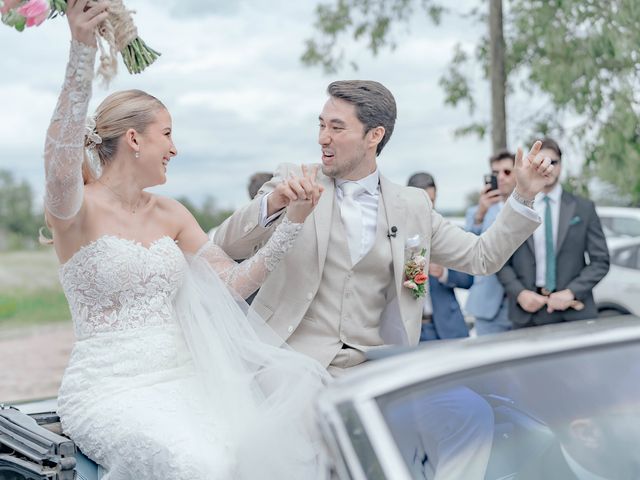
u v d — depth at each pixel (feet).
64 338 46.83
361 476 6.54
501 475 7.14
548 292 21.86
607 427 7.21
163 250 12.61
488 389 7.11
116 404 11.78
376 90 13.65
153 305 12.51
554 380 7.27
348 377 7.06
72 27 10.87
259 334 13.05
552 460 7.20
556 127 34.96
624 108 31.91
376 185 14.03
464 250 14.07
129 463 11.37
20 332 48.85
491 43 34.50
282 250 12.86
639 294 32.42
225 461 11.15
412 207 14.02
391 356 7.64
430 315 21.22
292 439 11.54
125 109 12.53
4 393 32.12
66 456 10.01
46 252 75.66
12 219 81.30
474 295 23.72
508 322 23.17
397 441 6.63
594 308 22.03
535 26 32.86
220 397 12.00
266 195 13.57
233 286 13.01
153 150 12.66
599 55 31.37
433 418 6.89
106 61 11.00
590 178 34.22
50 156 11.39
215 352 12.47
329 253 13.60
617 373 7.36
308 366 12.53
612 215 34.88
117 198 12.73
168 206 13.37
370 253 13.64
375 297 13.79
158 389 12.07
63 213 11.74
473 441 7.00
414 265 13.75
